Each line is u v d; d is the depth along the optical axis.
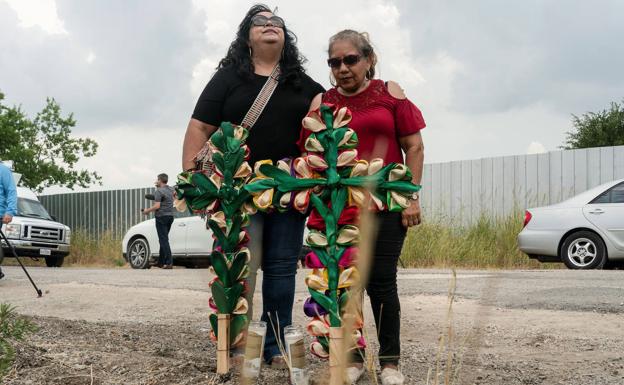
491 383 3.45
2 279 11.27
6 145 28.12
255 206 3.58
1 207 9.83
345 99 3.42
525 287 7.98
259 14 3.81
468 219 16.72
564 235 12.70
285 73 3.83
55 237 19.56
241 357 3.43
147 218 23.77
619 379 3.56
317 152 3.25
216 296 3.52
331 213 3.18
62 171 28.72
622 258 12.27
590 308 6.31
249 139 3.79
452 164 17.25
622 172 14.69
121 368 3.57
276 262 3.79
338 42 3.33
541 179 15.80
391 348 3.37
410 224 3.36
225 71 3.87
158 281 10.64
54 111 29.03
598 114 34.81
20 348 3.79
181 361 3.78
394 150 3.38
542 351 4.37
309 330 3.16
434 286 8.27
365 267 1.09
